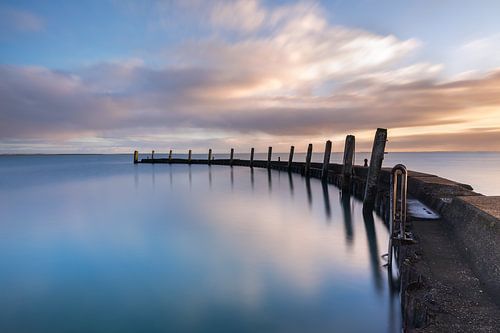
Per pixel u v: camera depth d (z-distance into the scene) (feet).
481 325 14.53
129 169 188.75
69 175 149.28
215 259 33.99
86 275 30.19
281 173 144.97
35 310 23.77
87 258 34.91
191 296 25.68
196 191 90.17
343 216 55.26
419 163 287.89
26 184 110.42
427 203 38.14
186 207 65.67
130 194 85.15
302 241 40.29
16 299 25.59
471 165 244.63
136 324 21.81
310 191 87.56
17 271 31.32
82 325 21.83
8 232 46.24
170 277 29.43
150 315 22.84
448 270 20.17
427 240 25.72
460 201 26.84
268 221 52.01
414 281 19.77
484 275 18.13
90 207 66.23
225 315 22.95
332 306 23.88
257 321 21.94
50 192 89.35
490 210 21.84
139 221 52.70
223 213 59.00
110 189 95.86
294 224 49.78
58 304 24.58
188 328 21.27
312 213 58.29
